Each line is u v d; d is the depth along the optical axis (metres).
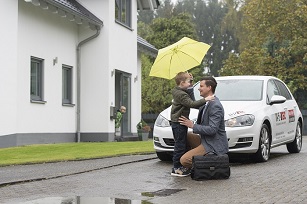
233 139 10.25
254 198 6.83
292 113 12.66
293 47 32.94
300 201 6.58
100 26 19.20
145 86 37.12
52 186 8.00
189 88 9.18
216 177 8.49
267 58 33.66
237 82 11.84
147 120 35.75
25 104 16.09
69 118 18.86
